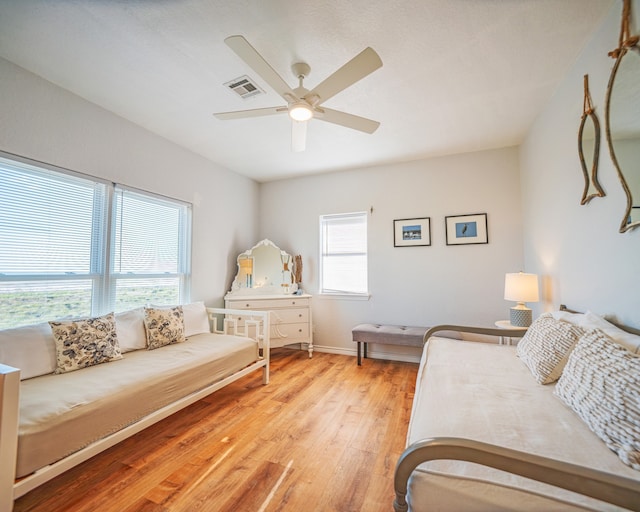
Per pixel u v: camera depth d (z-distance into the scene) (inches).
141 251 114.2
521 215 130.4
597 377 45.3
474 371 69.1
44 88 84.8
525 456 30.1
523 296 100.1
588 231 72.7
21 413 54.1
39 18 63.9
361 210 160.1
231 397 105.0
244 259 159.6
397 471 34.4
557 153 89.9
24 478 49.1
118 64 78.8
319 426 85.2
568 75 81.7
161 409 75.1
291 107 72.9
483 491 32.3
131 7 61.0
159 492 59.6
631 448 35.4
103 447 61.1
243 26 65.9
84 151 94.4
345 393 108.3
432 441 33.5
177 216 130.9
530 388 58.7
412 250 148.8
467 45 71.7
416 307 147.1
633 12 53.4
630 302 57.2
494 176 135.5
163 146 121.9
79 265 94.4
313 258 170.6
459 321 139.2
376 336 136.3
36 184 84.5
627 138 55.6
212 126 113.0
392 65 78.8
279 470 66.4
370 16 63.2
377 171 157.6
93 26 66.2
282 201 179.3
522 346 78.0
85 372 75.8
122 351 93.7
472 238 137.9
